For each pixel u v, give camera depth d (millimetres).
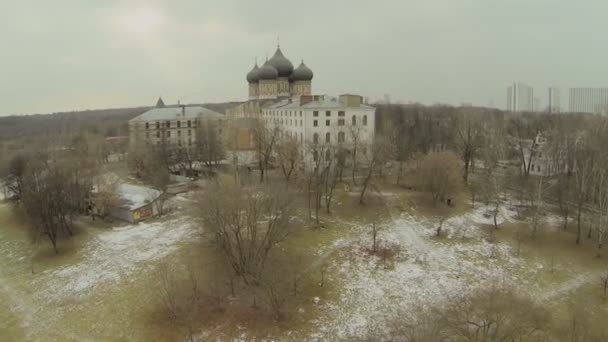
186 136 145500
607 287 56094
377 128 135500
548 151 102875
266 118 140500
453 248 68375
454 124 129250
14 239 74500
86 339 48000
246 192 66312
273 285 53844
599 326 48875
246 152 116688
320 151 95750
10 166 97875
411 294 55812
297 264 61156
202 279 56812
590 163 77062
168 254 64188
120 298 54781
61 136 169875
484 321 41656
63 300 55344
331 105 116688
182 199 89562
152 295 54875
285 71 158500
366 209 82625
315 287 57094
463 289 56406
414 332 43219
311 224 75188
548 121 142500
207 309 51312
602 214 68125
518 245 68188
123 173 114625
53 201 68312
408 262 64125
